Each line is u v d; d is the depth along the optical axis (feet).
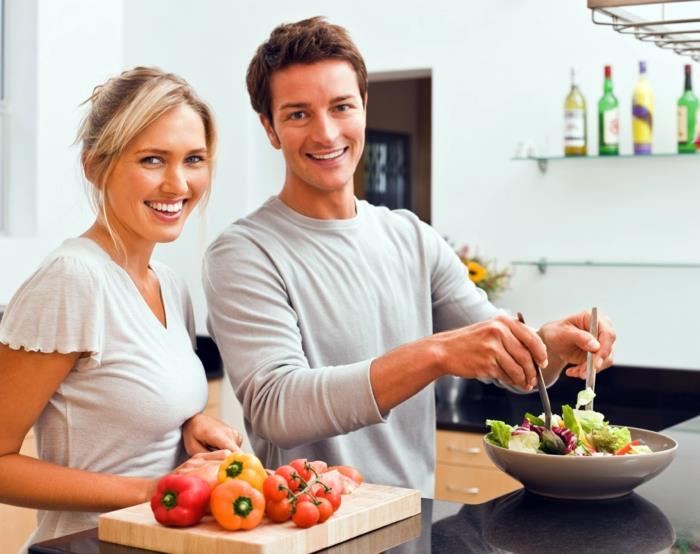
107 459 5.78
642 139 11.89
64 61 13.10
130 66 15.28
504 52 12.98
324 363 6.36
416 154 23.26
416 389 5.37
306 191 6.45
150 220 5.82
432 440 6.91
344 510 4.77
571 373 6.35
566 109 12.24
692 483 6.02
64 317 5.51
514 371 5.18
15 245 12.55
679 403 11.96
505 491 11.10
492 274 12.90
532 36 12.80
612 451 5.52
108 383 5.71
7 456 5.58
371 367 5.41
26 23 12.73
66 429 5.73
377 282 6.57
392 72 13.80
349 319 6.40
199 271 14.64
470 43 13.17
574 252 12.65
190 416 6.09
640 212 12.27
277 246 6.31
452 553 4.55
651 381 12.10
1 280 12.42
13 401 5.57
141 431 5.81
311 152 6.22
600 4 6.01
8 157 12.93
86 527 5.74
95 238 5.96
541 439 5.56
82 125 6.02
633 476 5.33
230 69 14.52
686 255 12.04
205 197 6.28
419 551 4.57
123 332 5.75
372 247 6.64
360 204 6.86
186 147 5.80
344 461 6.35
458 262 7.20
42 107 12.82
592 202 12.53
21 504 5.57
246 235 6.32
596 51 12.44
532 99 12.84
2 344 5.61
